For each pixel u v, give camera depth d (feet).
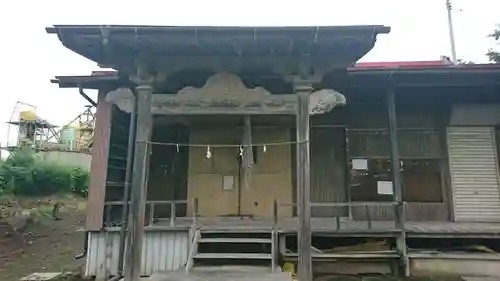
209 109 21.98
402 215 30.42
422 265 29.53
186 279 21.61
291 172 37.86
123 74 23.75
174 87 24.67
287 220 35.68
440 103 37.58
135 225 20.67
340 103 21.97
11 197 72.54
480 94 35.35
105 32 19.53
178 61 21.68
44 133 115.55
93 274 31.17
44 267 39.47
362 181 37.68
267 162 38.09
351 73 29.78
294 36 19.81
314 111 21.98
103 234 31.76
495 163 37.22
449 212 36.73
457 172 37.17
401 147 37.93
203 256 26.48
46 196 79.20
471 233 30.27
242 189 37.83
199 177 38.32
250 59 21.72
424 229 31.12
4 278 34.81
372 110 38.42
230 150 38.60
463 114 37.55
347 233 30.04
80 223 62.49
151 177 38.81
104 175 32.53
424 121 38.01
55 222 61.57
